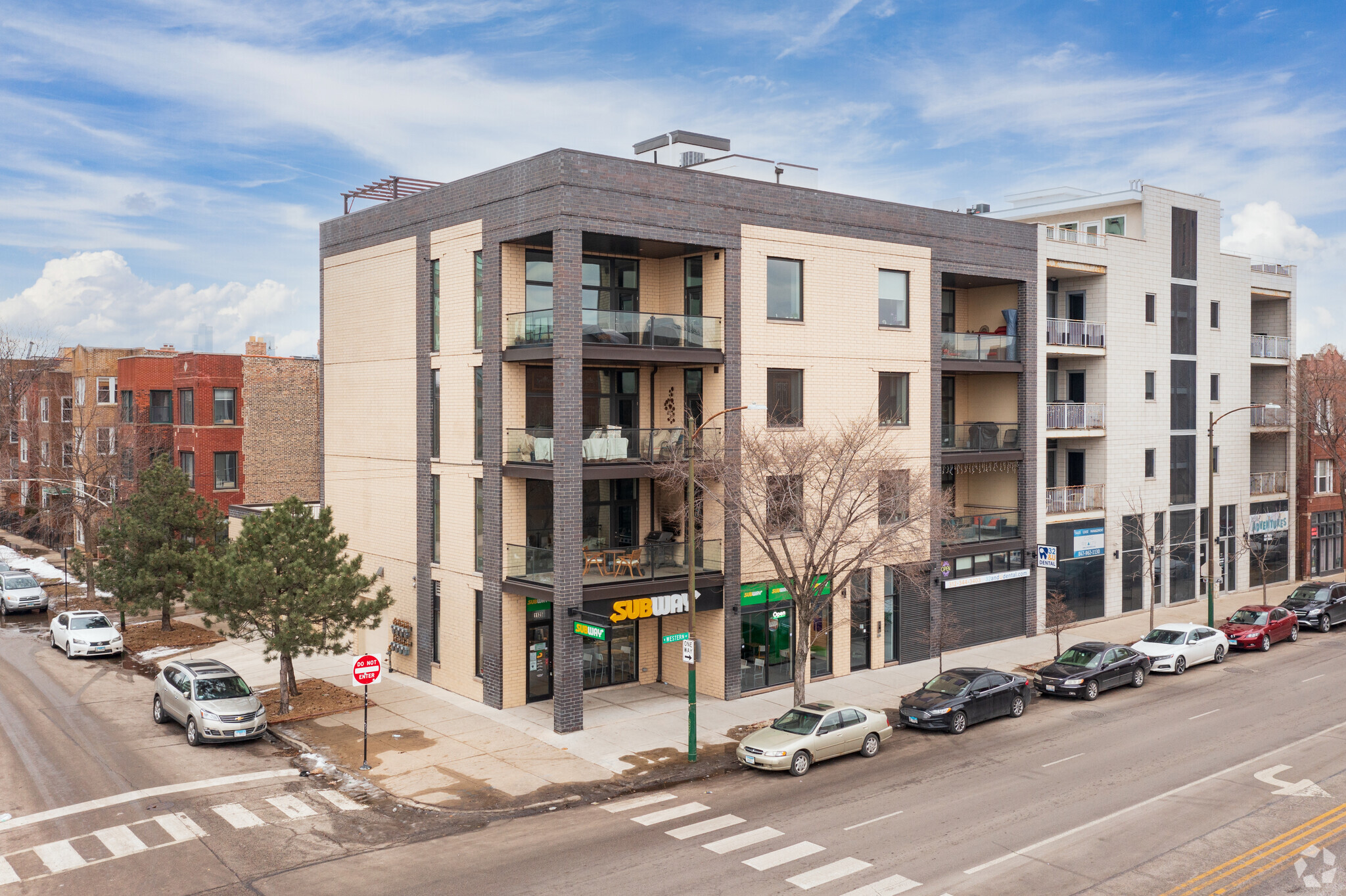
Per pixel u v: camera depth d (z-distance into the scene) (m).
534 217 25.23
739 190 27.64
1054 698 28.36
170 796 19.55
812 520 26.12
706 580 26.94
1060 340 36.88
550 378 27.52
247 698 23.78
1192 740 23.44
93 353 55.06
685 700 27.67
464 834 17.84
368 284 32.28
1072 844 16.84
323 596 24.84
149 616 39.16
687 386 28.56
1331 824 17.62
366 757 22.00
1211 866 15.81
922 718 24.50
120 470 48.34
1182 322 41.62
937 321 32.47
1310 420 48.72
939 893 14.90
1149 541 38.34
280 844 17.20
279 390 48.53
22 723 24.61
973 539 34.22
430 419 29.50
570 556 24.42
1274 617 35.78
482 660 27.30
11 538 61.69
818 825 18.03
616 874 15.79
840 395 29.89
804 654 24.94
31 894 15.03
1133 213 41.12
